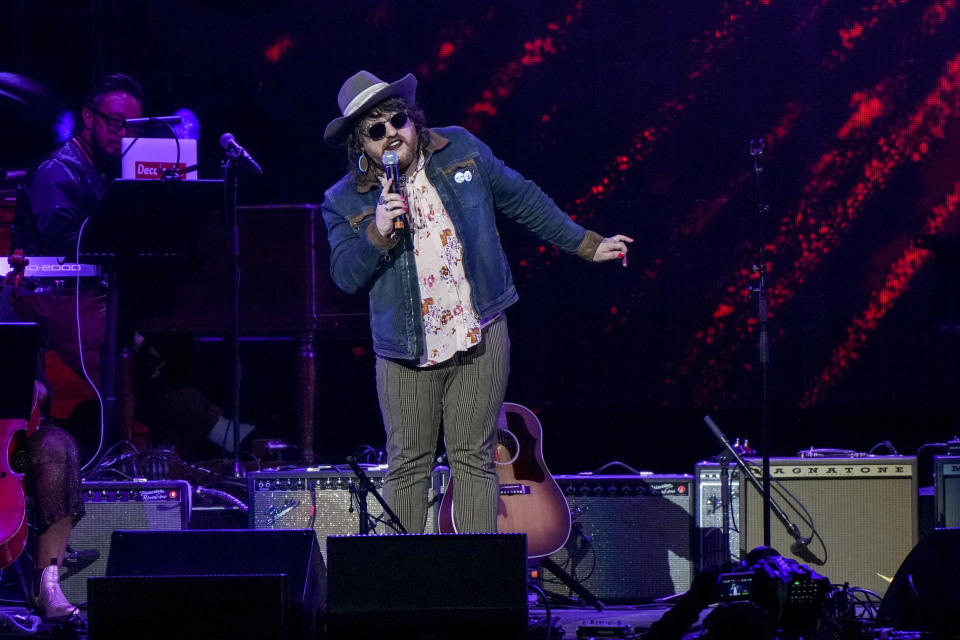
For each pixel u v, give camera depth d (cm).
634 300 3538
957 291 3469
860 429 3453
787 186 3569
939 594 1412
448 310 1407
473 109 3603
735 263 3550
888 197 3541
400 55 3566
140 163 2322
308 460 2353
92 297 2377
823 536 1898
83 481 1862
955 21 3509
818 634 1278
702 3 3575
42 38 3412
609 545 1920
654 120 3597
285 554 1322
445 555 1200
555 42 3591
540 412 3497
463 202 1419
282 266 2372
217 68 3494
